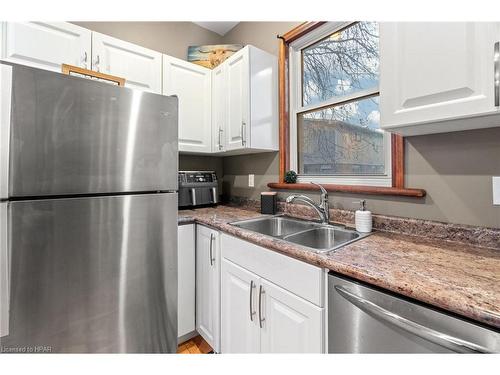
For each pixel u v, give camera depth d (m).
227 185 2.62
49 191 0.93
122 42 1.78
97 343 1.06
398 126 1.00
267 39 2.15
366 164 1.58
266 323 1.18
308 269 0.97
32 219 0.89
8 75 0.83
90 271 1.03
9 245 0.85
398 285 0.70
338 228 1.43
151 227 1.22
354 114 1.65
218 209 2.20
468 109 0.80
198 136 2.17
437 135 1.17
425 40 0.90
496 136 1.00
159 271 1.25
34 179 0.89
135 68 1.83
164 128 1.26
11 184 0.85
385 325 0.75
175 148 1.31
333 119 1.77
